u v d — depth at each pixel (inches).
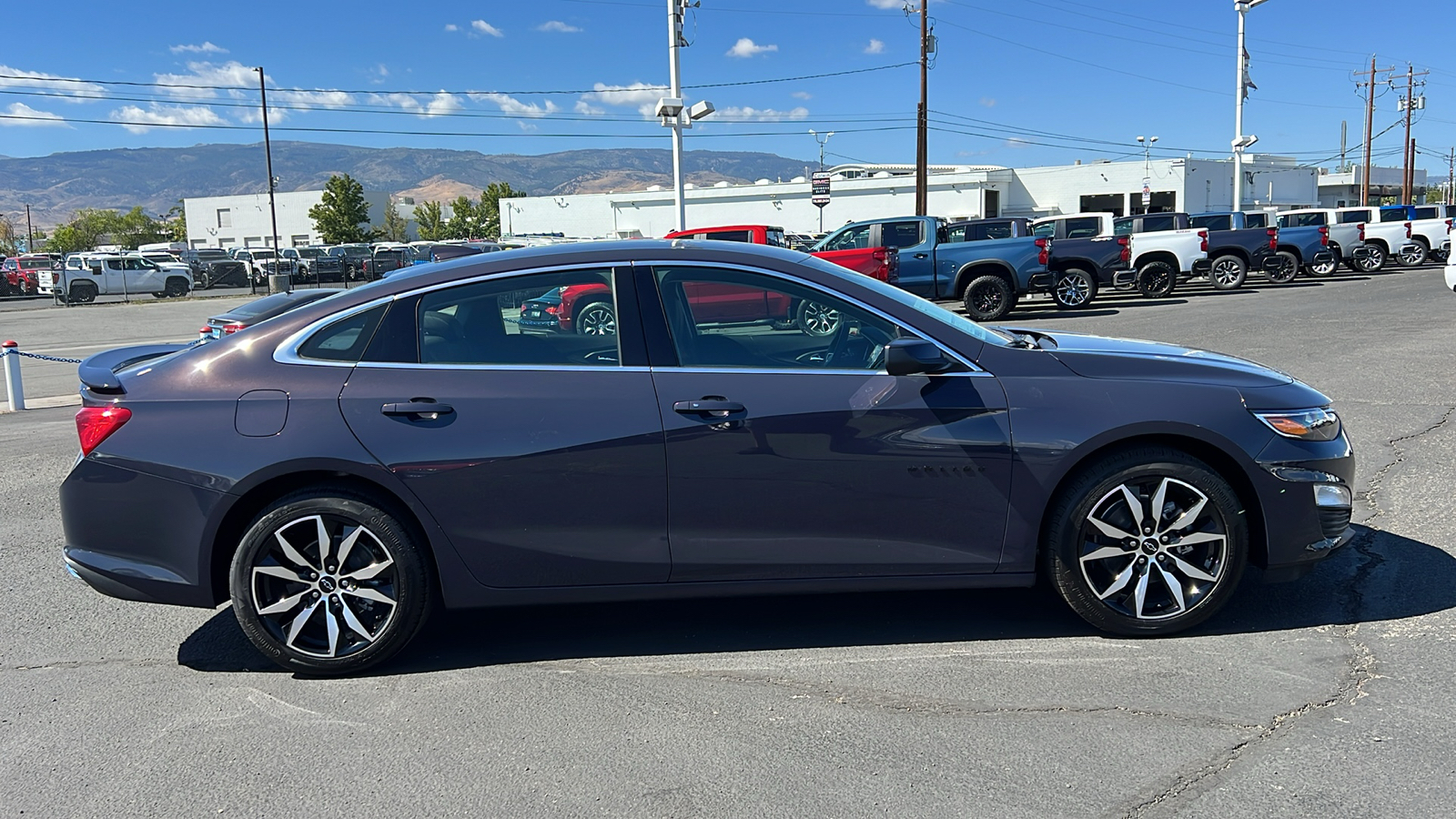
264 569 144.8
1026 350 150.5
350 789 116.3
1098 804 107.6
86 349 781.9
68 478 147.3
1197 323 594.6
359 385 144.1
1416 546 188.1
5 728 134.6
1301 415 148.6
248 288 1697.8
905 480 144.8
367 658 147.3
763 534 145.5
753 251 153.3
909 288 723.4
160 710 139.3
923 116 1283.2
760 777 115.7
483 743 126.6
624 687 142.0
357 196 3230.8
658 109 863.7
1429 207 1138.0
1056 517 148.2
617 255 150.2
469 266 150.4
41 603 185.9
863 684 139.9
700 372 145.0
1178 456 146.6
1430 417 301.9
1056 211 2485.2
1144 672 139.9
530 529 144.1
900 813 107.3
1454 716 123.8
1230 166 2466.8
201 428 143.3
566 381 144.1
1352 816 103.5
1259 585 172.4
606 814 108.9
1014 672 142.2
